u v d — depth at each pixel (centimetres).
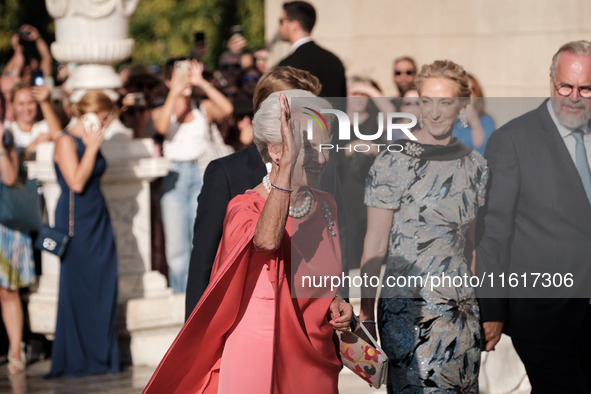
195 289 677
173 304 1341
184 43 3919
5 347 1362
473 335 702
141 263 1352
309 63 1309
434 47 1875
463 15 1841
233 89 1655
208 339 618
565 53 703
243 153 700
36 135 1531
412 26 1891
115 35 1372
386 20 1916
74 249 1240
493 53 1814
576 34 1734
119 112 1433
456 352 694
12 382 1220
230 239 614
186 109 1443
